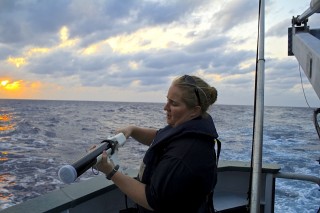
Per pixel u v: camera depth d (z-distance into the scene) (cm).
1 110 6825
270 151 1588
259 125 187
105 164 121
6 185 938
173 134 122
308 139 2138
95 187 224
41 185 945
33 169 1184
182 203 115
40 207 186
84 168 106
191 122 123
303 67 244
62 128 2992
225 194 317
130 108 9119
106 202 241
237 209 286
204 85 131
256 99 199
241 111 7169
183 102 127
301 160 1346
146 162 132
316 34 298
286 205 659
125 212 154
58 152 1622
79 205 220
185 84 128
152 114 5909
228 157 1381
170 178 113
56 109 7875
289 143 1917
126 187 121
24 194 852
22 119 4128
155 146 127
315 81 197
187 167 113
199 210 126
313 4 250
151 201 115
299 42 267
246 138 2120
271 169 282
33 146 1823
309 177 274
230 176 322
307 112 7850
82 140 2120
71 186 227
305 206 652
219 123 3519
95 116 5078
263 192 294
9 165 1252
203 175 115
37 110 7125
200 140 119
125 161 1195
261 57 211
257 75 207
